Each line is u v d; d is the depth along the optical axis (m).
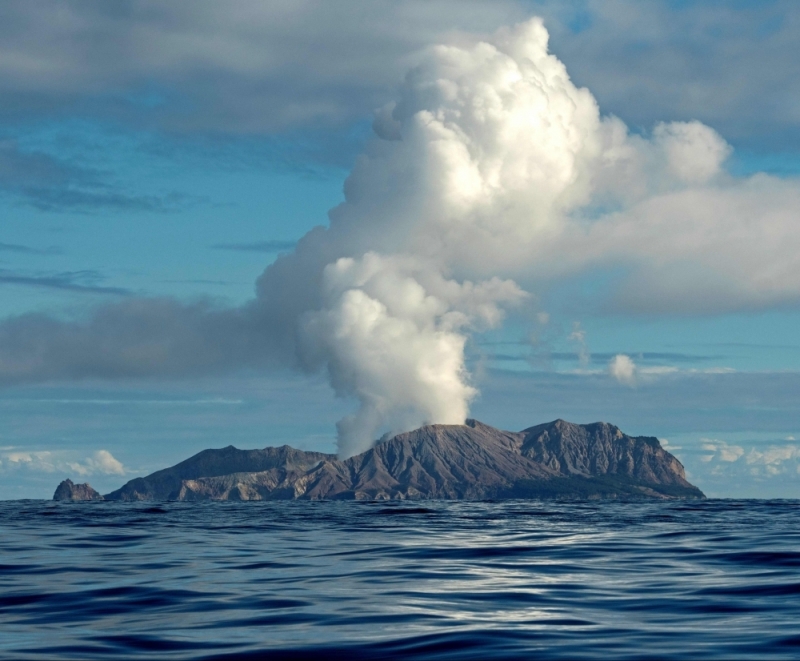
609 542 64.00
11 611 31.78
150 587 37.81
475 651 24.27
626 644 25.03
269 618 29.86
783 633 26.31
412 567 46.25
